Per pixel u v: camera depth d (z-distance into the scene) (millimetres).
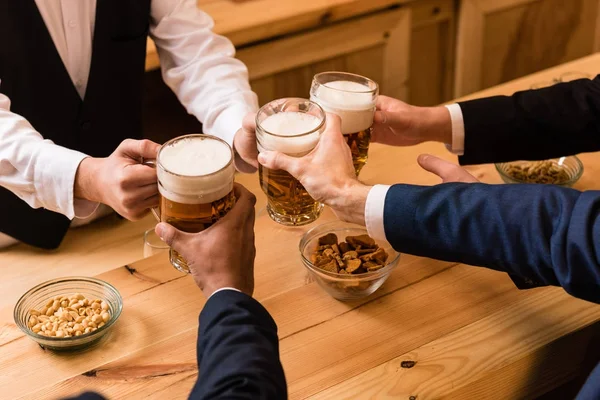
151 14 1762
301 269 1266
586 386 856
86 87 1745
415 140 1428
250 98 1634
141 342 1114
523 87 1887
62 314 1180
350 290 1159
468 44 2865
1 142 1335
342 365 1064
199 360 878
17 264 1679
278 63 2367
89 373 1058
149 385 1035
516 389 1113
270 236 1347
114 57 1737
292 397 1005
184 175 950
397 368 1061
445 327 1140
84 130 1771
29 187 1336
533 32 3035
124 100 1807
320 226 1273
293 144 1082
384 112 1377
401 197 1036
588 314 1173
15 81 1639
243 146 1393
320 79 1263
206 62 1685
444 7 2762
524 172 1535
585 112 1378
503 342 1113
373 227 1057
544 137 1397
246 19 2213
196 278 979
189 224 1001
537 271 969
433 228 1018
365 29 2500
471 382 1042
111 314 1169
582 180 1519
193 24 1753
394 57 2639
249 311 903
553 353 1130
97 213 1839
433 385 1034
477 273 1260
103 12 1671
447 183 1053
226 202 1009
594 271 892
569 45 3217
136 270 1273
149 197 1174
